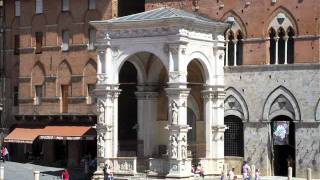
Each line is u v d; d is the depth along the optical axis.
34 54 93.44
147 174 69.62
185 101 68.44
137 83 76.75
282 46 73.44
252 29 74.81
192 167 70.94
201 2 77.81
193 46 70.44
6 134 97.62
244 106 75.06
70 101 89.50
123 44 72.06
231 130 76.31
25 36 94.38
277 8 73.19
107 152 71.94
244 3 75.19
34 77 93.50
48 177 77.12
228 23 74.81
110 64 72.62
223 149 73.56
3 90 98.56
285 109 72.75
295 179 70.44
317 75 70.88
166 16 70.00
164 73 77.31
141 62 76.00
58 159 92.44
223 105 74.00
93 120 87.25
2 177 70.81
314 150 70.94
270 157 73.69
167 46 69.12
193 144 74.62
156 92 76.81
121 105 85.12
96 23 72.69
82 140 88.38
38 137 90.44
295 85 72.12
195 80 76.19
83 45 88.38
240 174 74.88
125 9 86.25
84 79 88.25
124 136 84.88
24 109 94.06
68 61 89.94
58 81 90.88
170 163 67.81
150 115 76.44
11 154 98.38
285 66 72.62
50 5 91.88
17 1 97.38
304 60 71.62
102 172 71.56
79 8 88.94
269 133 73.75
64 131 88.31
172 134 67.94
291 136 73.19
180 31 68.25
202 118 75.69
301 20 71.81
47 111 91.75
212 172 72.44
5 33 98.56
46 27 92.25
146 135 76.25
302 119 71.69
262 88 74.06
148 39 70.44
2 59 98.81
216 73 73.56
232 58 76.19
